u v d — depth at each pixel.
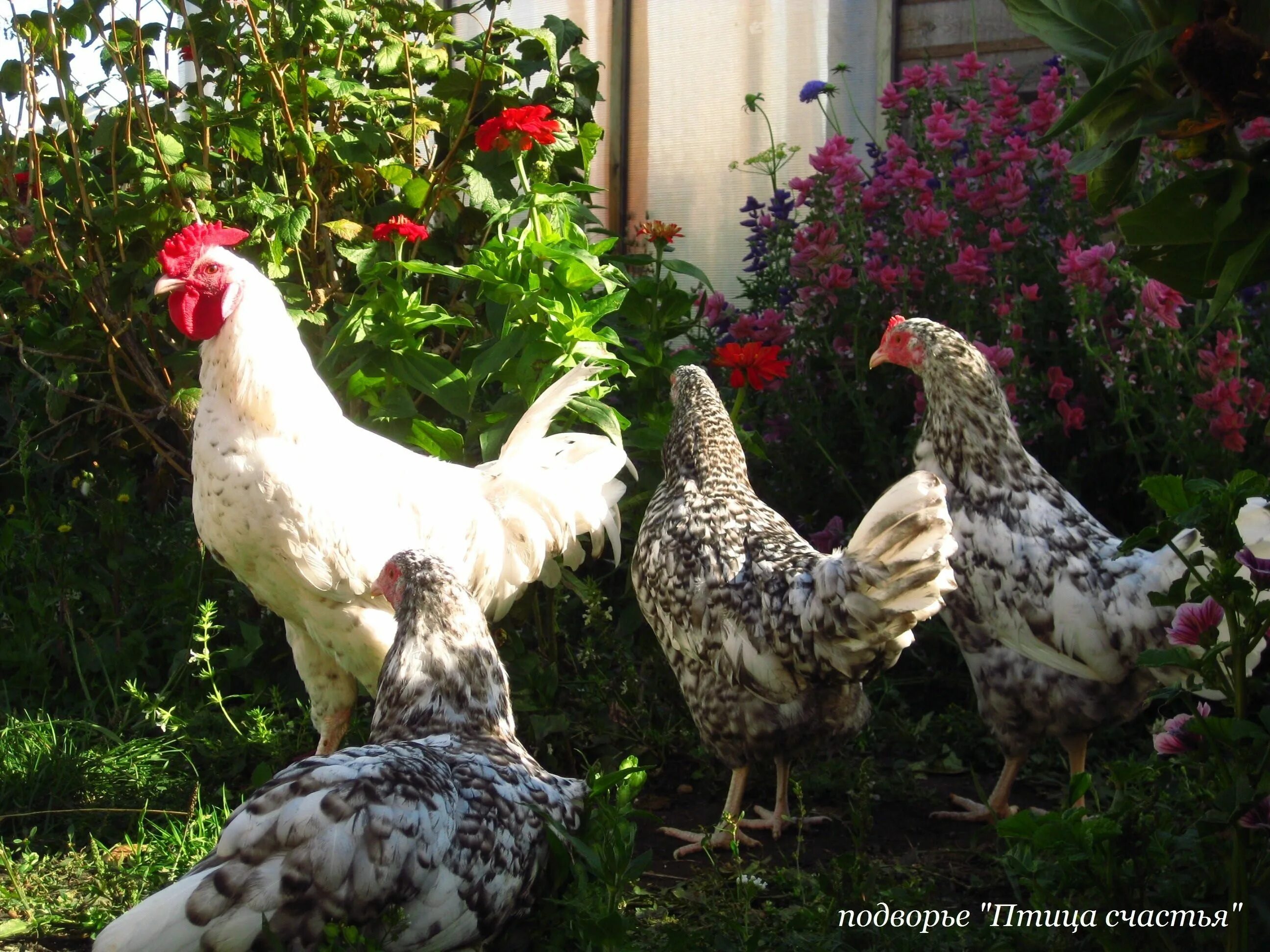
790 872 1.81
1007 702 1.93
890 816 2.01
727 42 2.96
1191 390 2.23
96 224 2.18
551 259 2.08
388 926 1.54
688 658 1.93
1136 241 1.50
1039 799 2.05
